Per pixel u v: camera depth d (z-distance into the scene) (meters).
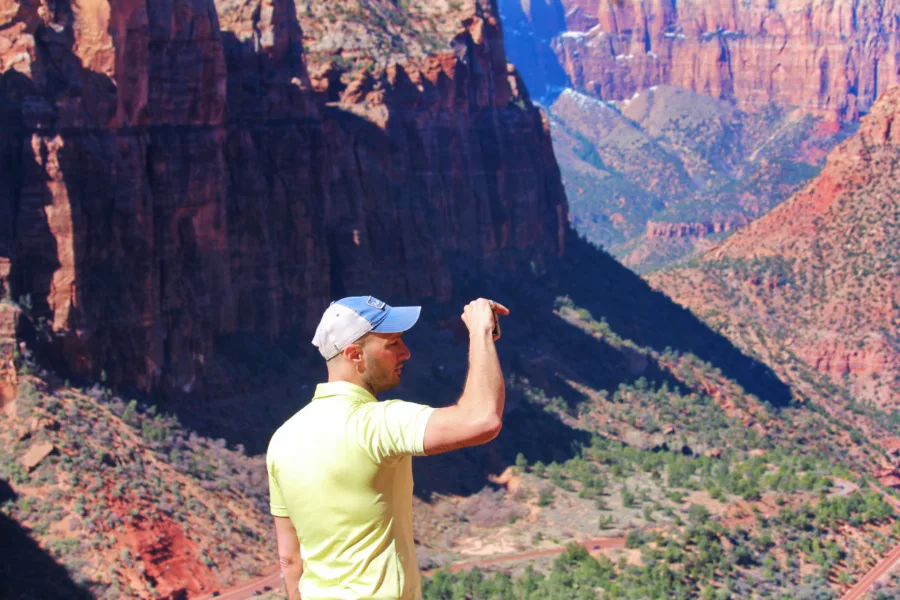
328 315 10.79
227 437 90.38
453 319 133.75
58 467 70.25
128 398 83.38
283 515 10.76
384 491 10.31
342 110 133.25
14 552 63.66
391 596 10.30
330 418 10.40
